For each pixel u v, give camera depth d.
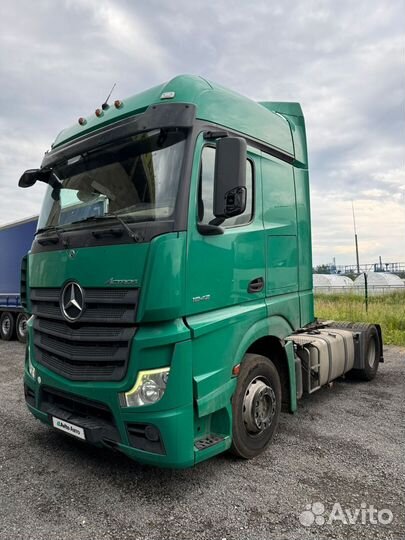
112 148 3.73
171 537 2.81
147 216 3.25
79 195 3.92
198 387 3.20
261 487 3.45
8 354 10.46
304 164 5.22
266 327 4.11
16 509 3.14
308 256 5.13
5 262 12.94
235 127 3.97
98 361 3.29
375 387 6.68
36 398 3.96
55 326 3.73
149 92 3.66
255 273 4.02
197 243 3.31
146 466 3.83
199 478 3.60
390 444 4.35
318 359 5.34
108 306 3.26
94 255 3.37
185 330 3.14
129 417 3.11
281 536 2.82
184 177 3.26
